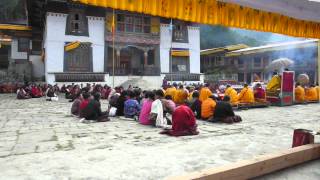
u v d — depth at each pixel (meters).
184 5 4.41
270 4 4.95
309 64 32.50
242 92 14.56
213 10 4.70
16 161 5.53
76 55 27.59
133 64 32.09
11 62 33.81
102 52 28.56
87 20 28.03
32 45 35.38
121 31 29.23
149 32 30.38
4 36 36.22
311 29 6.14
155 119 9.08
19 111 13.37
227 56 42.62
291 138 7.59
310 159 5.55
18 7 48.59
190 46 32.09
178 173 4.91
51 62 26.83
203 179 3.85
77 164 5.35
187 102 11.27
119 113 11.27
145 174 4.86
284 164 5.04
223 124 9.76
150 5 4.12
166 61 30.92
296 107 15.28
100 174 4.84
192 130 7.99
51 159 5.66
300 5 5.23
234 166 4.31
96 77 27.84
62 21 27.19
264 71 37.16
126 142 7.08
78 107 11.71
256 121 10.47
